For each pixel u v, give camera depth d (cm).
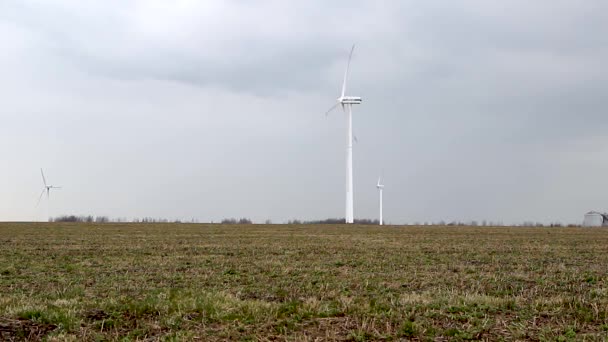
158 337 1220
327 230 6650
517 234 5619
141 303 1497
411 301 1550
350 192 9500
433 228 7650
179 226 7844
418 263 2647
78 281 2023
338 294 1722
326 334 1214
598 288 1830
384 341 1189
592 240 4481
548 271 2314
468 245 3884
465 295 1659
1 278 2122
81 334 1240
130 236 4947
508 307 1481
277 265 2544
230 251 3347
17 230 6009
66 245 3784
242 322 1317
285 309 1441
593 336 1192
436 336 1221
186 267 2494
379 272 2281
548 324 1302
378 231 6391
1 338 1212
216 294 1656
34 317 1362
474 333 1225
